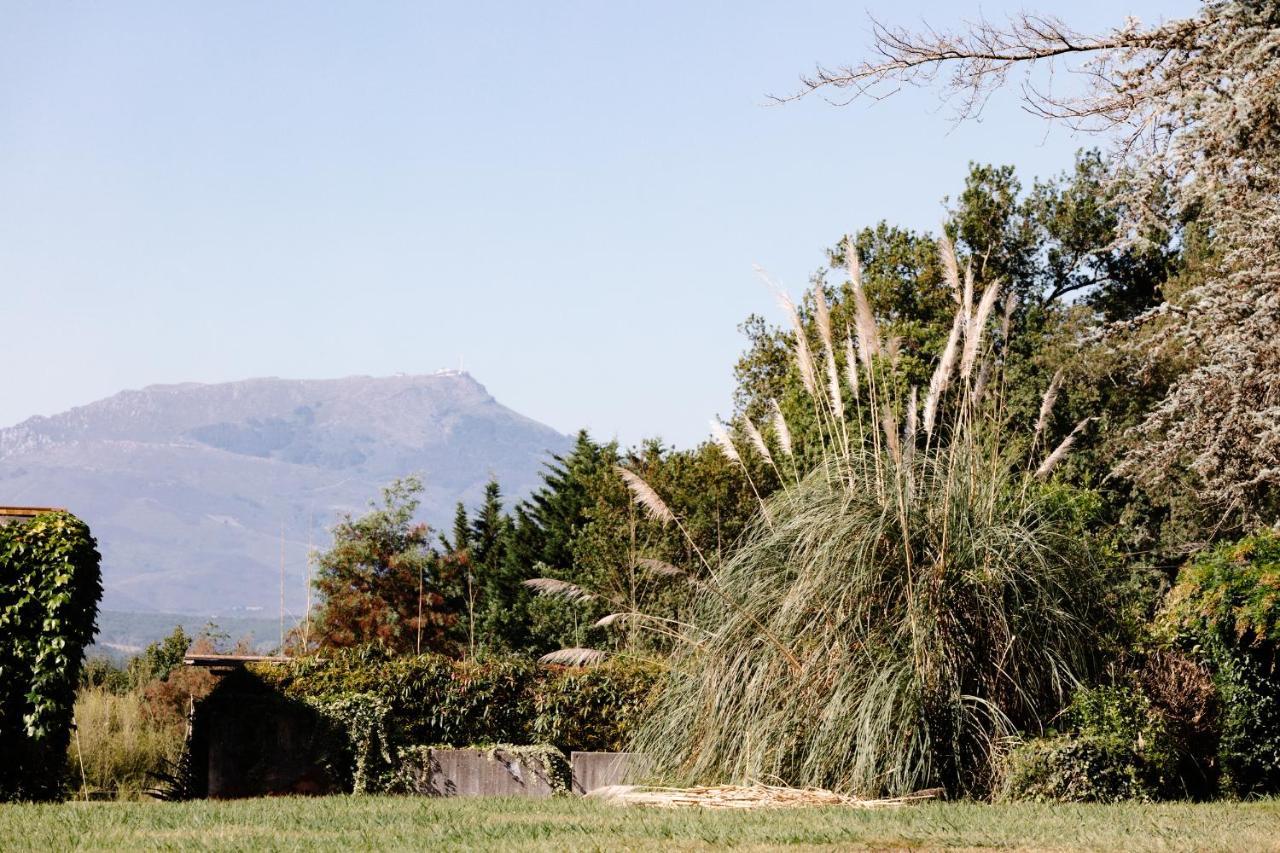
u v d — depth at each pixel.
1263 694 13.20
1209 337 15.21
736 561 13.27
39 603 13.18
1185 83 13.71
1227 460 15.48
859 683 11.84
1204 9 13.85
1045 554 12.88
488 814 9.48
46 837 8.00
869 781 11.35
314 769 15.82
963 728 11.73
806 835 7.94
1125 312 40.56
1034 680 12.13
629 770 13.48
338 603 40.41
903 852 7.43
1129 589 14.53
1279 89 13.10
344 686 16.28
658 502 14.28
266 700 16.12
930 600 12.02
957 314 13.93
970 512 12.87
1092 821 8.88
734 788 11.33
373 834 8.00
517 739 16.45
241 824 8.77
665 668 14.66
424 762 15.55
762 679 12.27
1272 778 13.07
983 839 7.84
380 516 42.88
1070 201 42.19
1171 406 15.62
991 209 42.41
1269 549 13.82
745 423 14.51
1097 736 11.63
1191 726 12.71
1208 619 13.51
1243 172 14.12
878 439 13.12
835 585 12.27
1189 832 8.24
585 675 16.56
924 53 14.30
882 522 12.36
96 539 13.74
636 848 7.41
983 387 13.96
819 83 14.63
